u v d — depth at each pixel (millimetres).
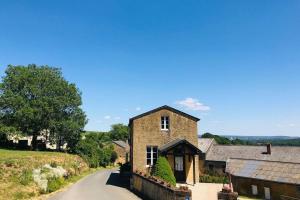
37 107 54156
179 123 34719
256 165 21891
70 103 58656
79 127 59500
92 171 55719
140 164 33469
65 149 62125
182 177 33344
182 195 18844
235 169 22719
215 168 54719
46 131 58875
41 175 30016
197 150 32406
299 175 18766
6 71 56000
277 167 20531
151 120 34438
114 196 26734
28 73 55812
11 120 54469
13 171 27875
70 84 60469
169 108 34750
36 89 54469
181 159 33688
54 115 56656
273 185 19516
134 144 33750
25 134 54406
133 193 28703
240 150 55219
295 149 50562
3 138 55125
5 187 24609
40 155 39594
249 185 21062
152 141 34094
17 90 55469
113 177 44594
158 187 22703
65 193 28250
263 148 54031
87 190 30547
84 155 59594
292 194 18406
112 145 81688
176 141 33156
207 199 22766
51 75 58188
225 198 17891
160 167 29328
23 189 25469
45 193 27438
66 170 39469
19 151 46125
